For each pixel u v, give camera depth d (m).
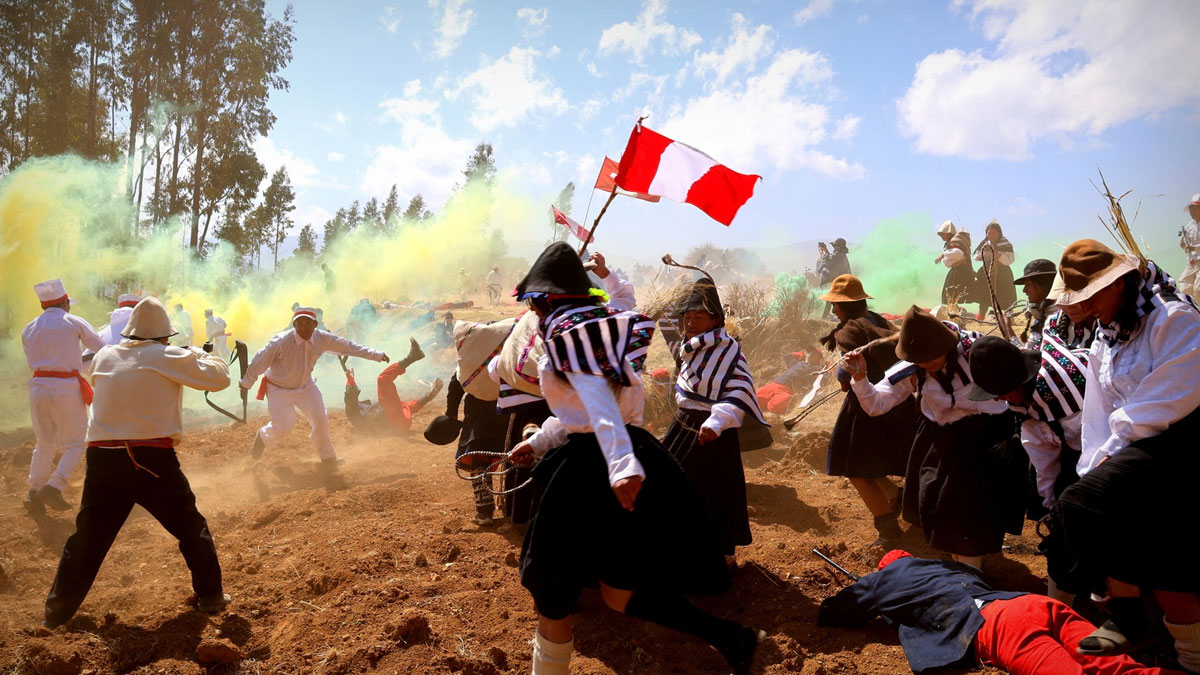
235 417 10.30
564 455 3.43
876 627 4.20
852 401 5.38
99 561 4.53
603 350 3.18
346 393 9.80
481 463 5.80
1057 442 4.16
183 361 4.69
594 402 3.11
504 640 4.24
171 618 4.58
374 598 4.64
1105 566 3.36
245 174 39.12
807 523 5.88
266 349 7.92
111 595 4.96
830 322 12.80
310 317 7.99
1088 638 3.41
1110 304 3.39
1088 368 3.64
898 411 5.25
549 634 3.47
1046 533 5.41
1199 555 3.23
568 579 3.36
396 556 5.31
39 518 6.55
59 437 6.89
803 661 3.97
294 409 8.15
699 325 4.88
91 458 4.56
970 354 4.16
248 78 38.31
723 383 4.77
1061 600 4.02
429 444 9.20
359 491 6.91
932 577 3.99
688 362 4.92
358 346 8.23
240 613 4.65
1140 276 3.36
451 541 5.46
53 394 6.75
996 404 4.39
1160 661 3.62
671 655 4.09
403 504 6.68
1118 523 3.29
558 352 3.23
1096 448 3.54
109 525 4.54
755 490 6.62
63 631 4.40
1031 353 4.25
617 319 3.26
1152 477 3.24
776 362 11.90
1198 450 3.22
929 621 3.88
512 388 5.05
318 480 7.79
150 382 4.61
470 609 4.57
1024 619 3.54
